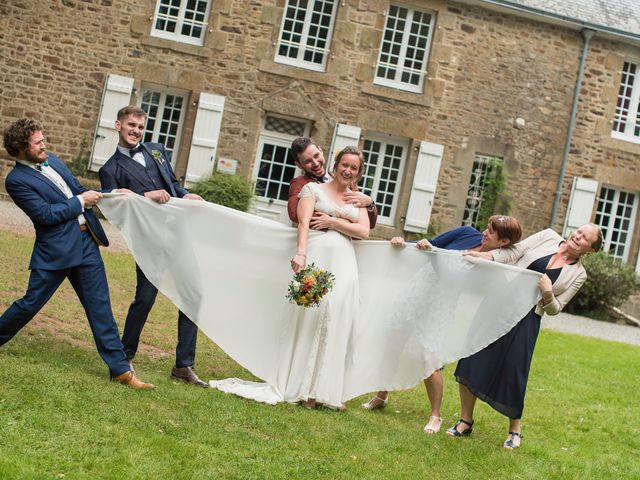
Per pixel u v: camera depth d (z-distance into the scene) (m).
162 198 5.56
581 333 12.19
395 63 15.56
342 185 5.60
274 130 15.31
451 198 15.55
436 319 5.57
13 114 14.30
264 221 5.74
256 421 4.93
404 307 5.67
